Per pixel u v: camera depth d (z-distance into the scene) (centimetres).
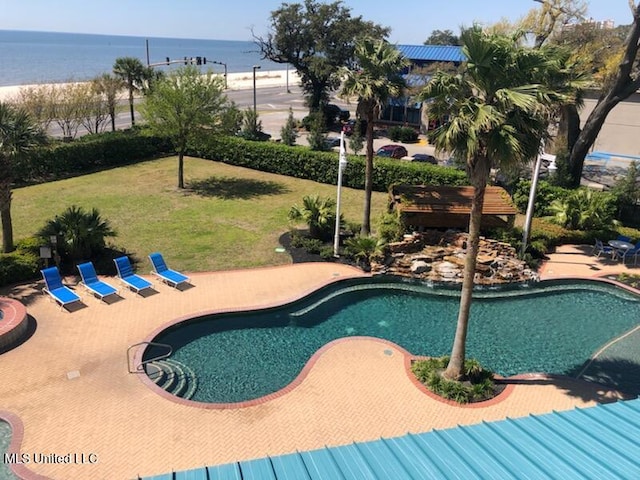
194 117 2952
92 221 2053
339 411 1242
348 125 5728
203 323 1680
